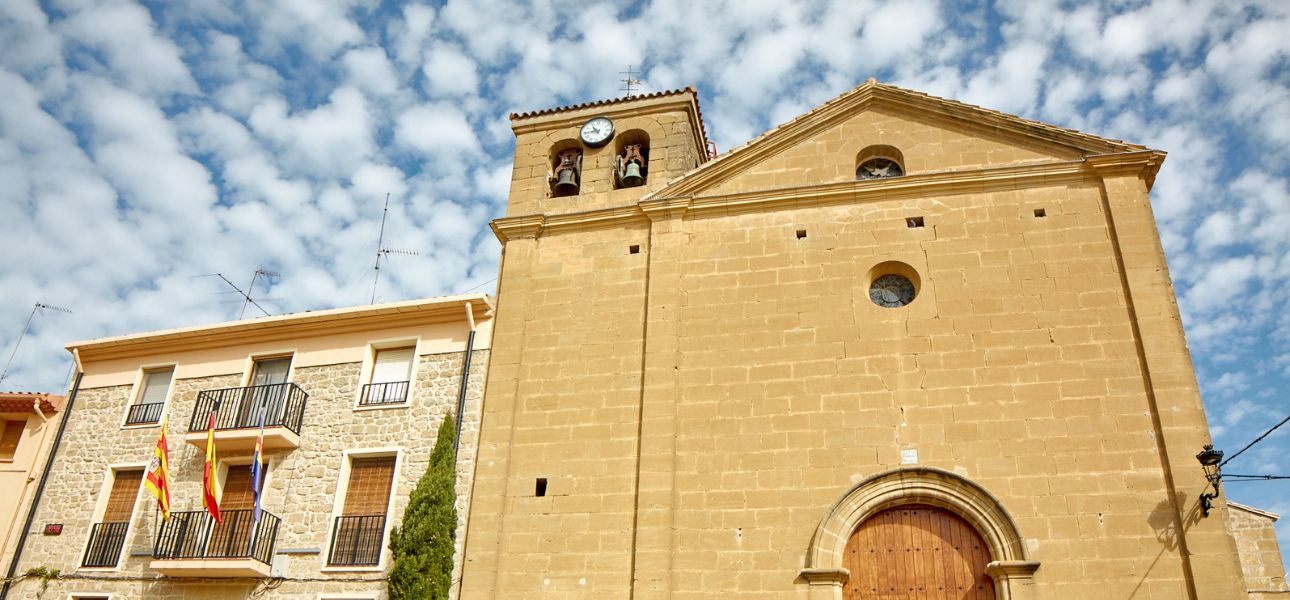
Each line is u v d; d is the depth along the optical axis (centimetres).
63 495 2189
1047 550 1541
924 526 1636
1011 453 1625
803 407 1747
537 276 2048
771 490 1686
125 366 2334
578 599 1681
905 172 1973
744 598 1612
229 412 2130
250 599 1894
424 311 2111
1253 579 1742
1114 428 1611
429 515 1789
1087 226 1814
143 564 2019
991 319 1753
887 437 1684
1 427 2336
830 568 1585
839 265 1878
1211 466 1522
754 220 1977
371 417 2038
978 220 1864
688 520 1694
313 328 2202
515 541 1761
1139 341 1677
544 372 1920
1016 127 1950
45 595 2044
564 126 2291
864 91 2070
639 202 2039
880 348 1767
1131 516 1541
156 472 2003
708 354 1844
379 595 1819
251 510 1992
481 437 1881
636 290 1967
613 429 1819
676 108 2234
